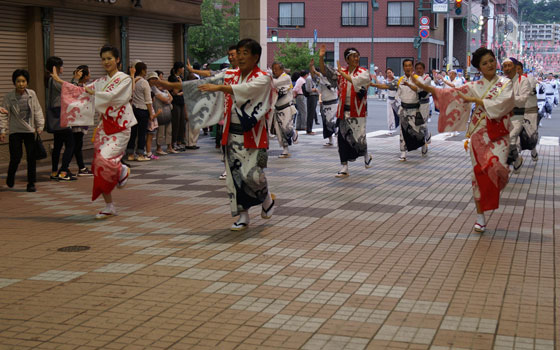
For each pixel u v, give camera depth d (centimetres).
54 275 589
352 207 896
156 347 435
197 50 4459
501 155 727
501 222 807
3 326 471
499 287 556
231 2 5075
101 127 825
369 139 1911
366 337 451
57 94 1154
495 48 7044
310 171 1255
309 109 2048
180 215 854
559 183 1122
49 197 1002
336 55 5369
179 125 1630
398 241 711
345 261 633
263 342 443
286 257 647
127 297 531
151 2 1642
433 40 5412
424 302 520
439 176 1191
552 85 2817
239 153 731
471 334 455
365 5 5278
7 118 1109
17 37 1306
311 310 503
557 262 633
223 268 610
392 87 1397
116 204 935
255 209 884
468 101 721
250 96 707
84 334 457
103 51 820
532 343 440
